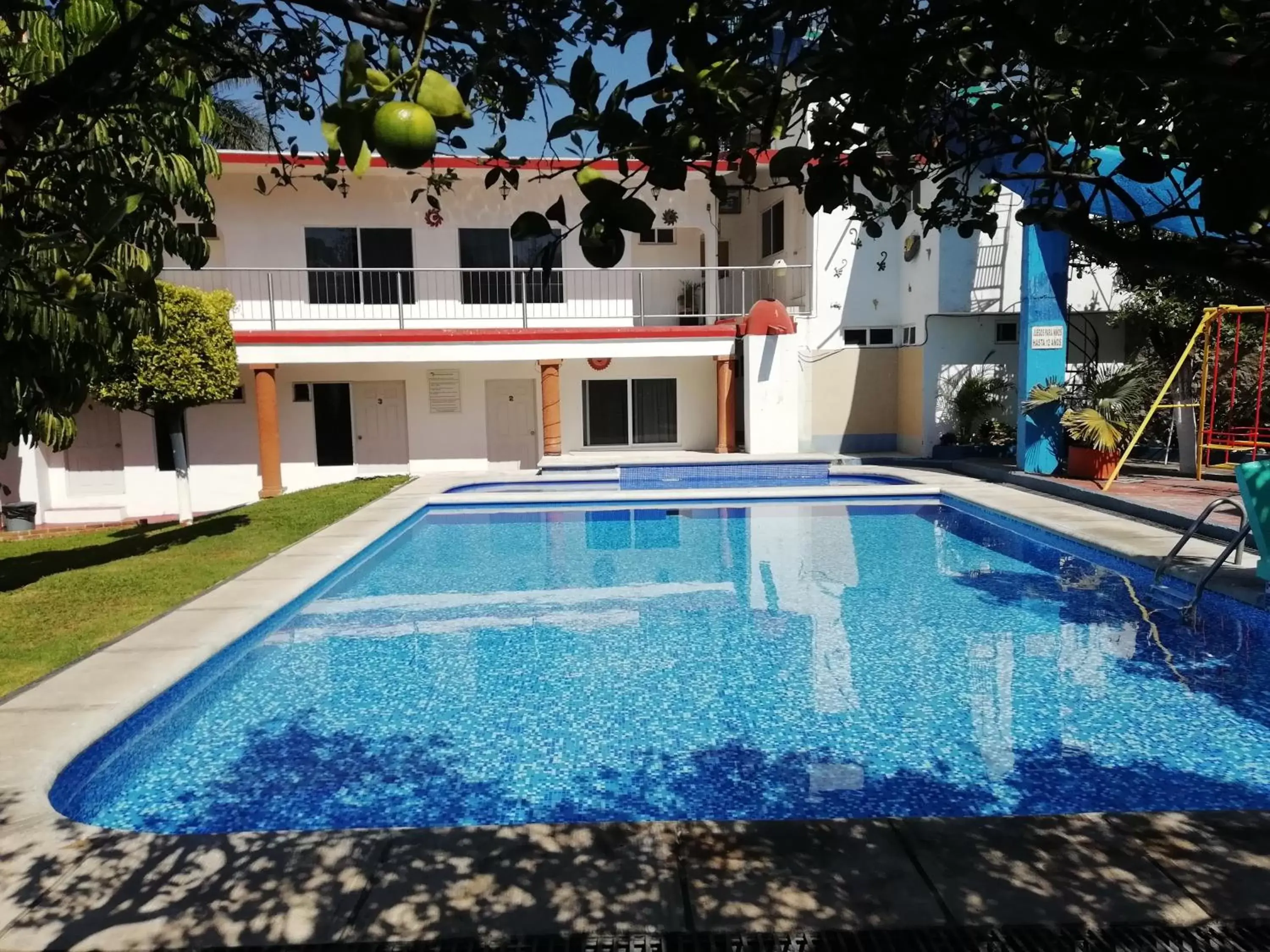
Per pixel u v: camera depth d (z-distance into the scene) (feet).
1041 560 29.76
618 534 36.06
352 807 14.07
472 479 47.78
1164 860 9.31
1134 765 14.94
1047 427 41.50
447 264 51.67
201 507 50.90
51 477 48.70
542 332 49.14
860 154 4.84
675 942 8.25
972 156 5.58
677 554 32.07
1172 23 3.97
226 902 8.98
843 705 17.84
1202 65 3.36
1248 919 8.36
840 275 53.47
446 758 15.76
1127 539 28.53
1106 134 5.14
